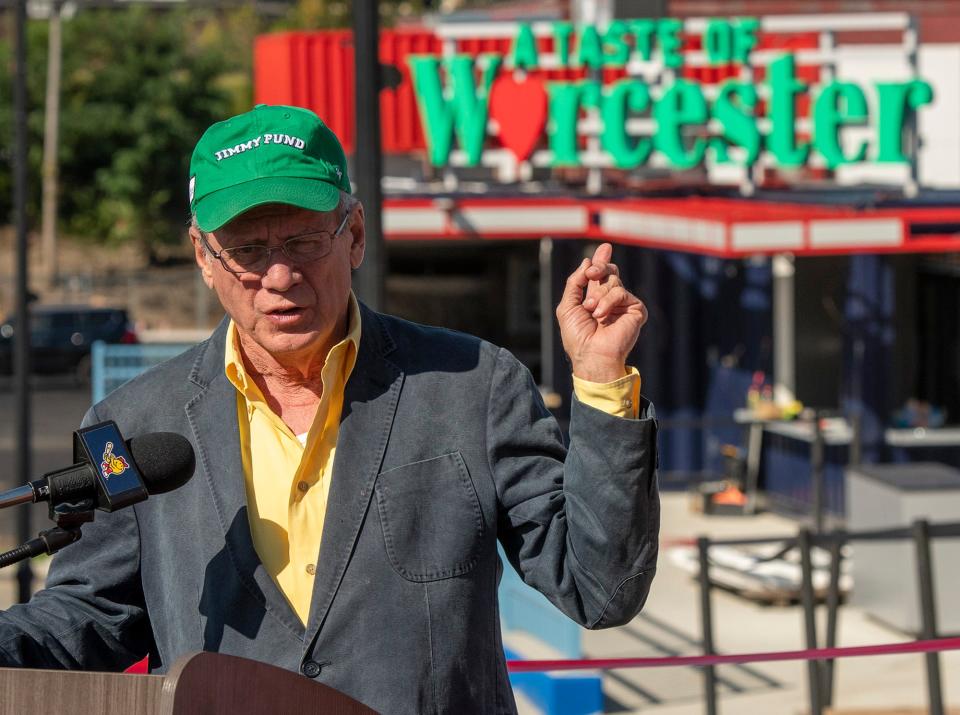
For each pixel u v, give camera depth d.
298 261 2.68
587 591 2.65
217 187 2.64
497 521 2.80
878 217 13.62
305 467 2.77
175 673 2.17
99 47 55.56
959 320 18.31
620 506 2.55
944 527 7.89
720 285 17.28
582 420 2.58
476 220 15.12
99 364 16.88
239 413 2.84
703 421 16.00
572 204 15.15
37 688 2.31
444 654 2.70
